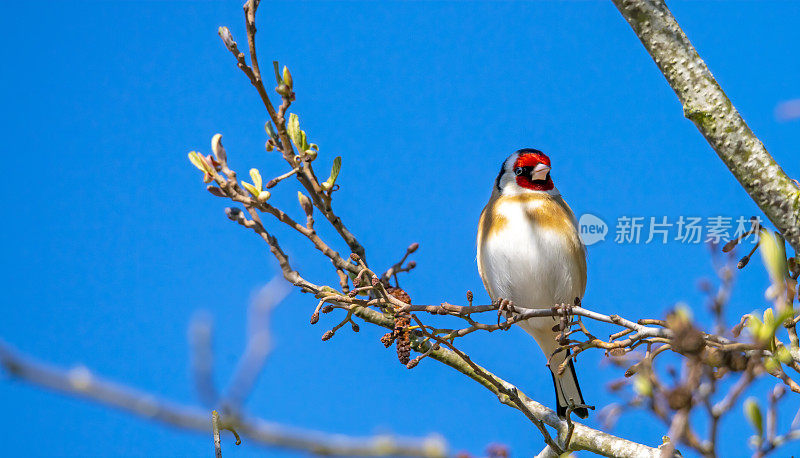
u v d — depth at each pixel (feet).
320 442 11.05
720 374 13.23
